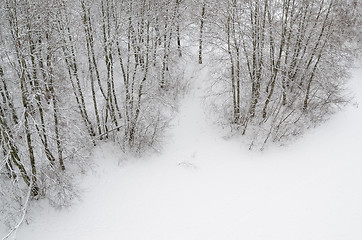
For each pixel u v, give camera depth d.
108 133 20.45
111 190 18.30
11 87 16.47
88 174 18.56
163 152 20.42
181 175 19.30
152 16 19.30
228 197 18.11
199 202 17.86
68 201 16.95
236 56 20.09
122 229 16.47
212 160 20.19
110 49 18.89
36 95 15.78
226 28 19.67
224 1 19.61
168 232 16.39
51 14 15.87
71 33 17.03
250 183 18.88
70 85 20.45
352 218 16.70
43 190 16.73
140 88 18.83
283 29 20.38
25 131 15.04
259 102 21.33
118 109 20.53
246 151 20.72
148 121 20.39
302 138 21.23
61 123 17.91
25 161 16.58
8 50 14.04
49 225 16.20
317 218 16.83
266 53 21.50
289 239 15.98
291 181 18.89
